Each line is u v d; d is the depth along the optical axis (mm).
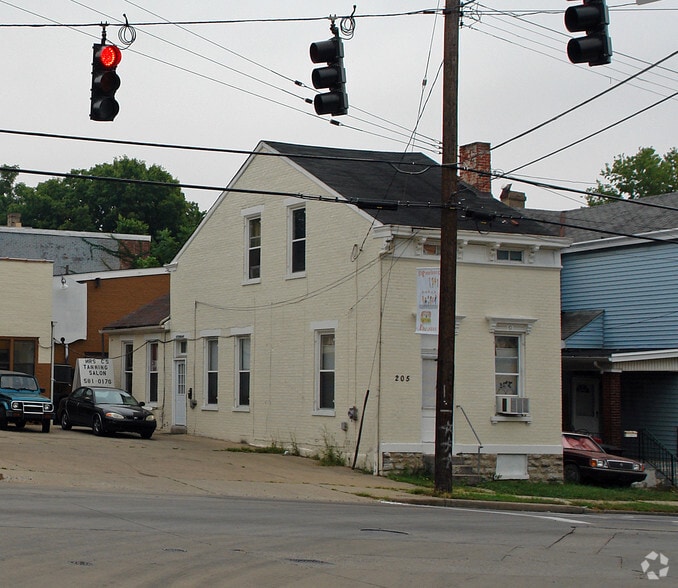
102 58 15688
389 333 26812
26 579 10062
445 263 22672
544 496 25328
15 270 38062
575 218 40281
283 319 30844
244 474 24453
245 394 32812
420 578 11305
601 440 32750
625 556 13672
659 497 27109
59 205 85688
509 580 11406
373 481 24938
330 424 28438
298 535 14219
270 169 31969
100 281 47375
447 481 22938
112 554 11719
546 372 29062
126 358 40406
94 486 20484
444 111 22688
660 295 34469
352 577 11156
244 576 10867
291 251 30766
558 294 29531
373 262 27125
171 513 15984
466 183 33719
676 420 33062
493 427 28125
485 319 28250
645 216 37188
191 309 35719
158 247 74938
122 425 32188
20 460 23625
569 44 14328
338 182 29531
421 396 27172
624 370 31734
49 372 38375
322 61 16016
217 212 34594
